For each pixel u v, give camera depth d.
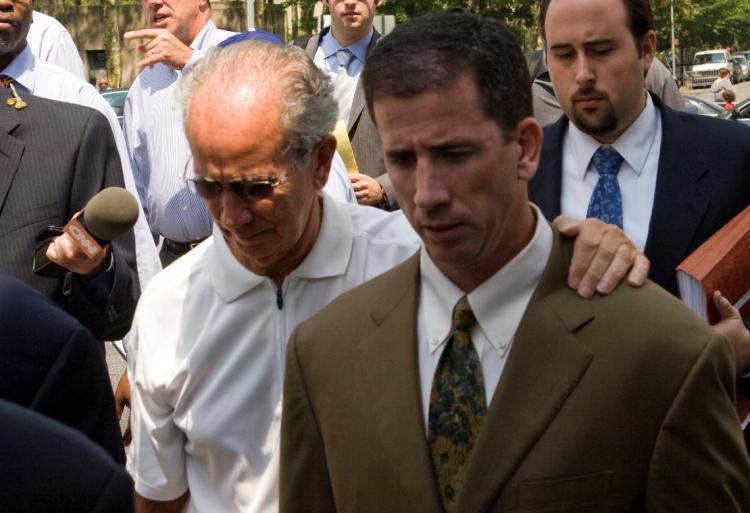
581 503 2.36
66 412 2.59
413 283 2.61
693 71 74.94
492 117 2.38
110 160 4.41
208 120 2.86
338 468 2.58
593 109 3.57
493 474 2.40
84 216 3.72
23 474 1.68
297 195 2.95
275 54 2.95
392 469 2.50
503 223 2.44
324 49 7.06
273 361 3.12
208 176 2.89
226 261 3.12
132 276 4.18
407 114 2.36
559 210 3.73
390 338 2.57
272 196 2.90
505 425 2.42
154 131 6.13
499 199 2.41
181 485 3.26
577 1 3.54
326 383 2.62
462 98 2.34
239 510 3.15
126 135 6.34
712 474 2.34
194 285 3.18
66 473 1.70
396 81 2.36
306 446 2.68
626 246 2.52
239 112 2.85
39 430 1.72
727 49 82.31
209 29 6.71
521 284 2.50
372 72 2.40
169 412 3.20
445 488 2.48
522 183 2.51
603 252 2.50
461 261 2.42
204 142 2.86
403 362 2.54
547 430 2.39
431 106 2.34
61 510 1.68
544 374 2.43
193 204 6.02
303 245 3.12
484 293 2.49
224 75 2.90
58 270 3.83
